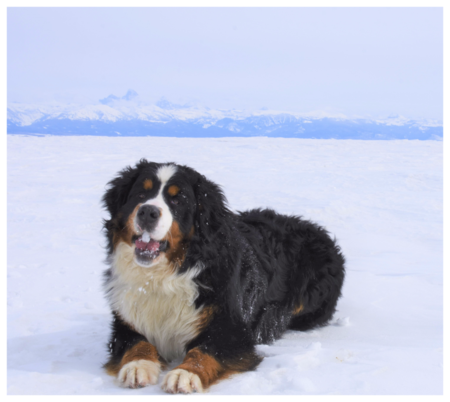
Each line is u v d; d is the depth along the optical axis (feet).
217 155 68.33
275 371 10.78
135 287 12.48
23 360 12.32
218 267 12.40
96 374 11.16
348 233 29.12
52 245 25.77
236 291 12.53
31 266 21.99
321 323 16.30
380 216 33.50
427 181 47.50
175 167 13.02
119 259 12.80
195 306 12.18
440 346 12.84
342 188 43.65
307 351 11.95
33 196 39.45
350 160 64.49
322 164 59.98
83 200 38.22
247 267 13.60
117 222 13.01
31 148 73.61
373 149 80.12
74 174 50.24
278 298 15.30
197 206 12.76
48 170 52.54
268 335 14.55
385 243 27.04
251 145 85.05
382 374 10.52
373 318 16.29
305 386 9.80
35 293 18.42
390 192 42.11
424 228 30.42
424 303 17.63
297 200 37.96
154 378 10.64
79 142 86.38
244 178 48.37
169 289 12.23
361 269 22.34
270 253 15.46
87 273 21.02
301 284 15.99
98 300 17.70
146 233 11.76
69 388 10.07
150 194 12.44
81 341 13.79
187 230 12.37
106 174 50.34
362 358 11.67
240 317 12.46
